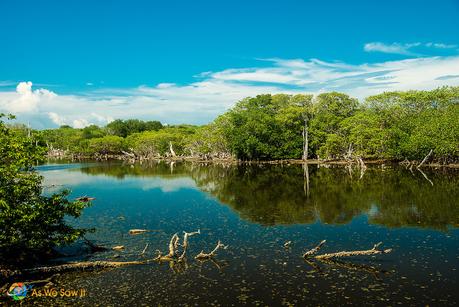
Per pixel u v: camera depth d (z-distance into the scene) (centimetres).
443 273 2250
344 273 2281
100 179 7806
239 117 13300
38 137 2648
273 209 4306
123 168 10975
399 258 2538
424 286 2066
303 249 2778
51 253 2642
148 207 4531
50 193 5762
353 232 3238
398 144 9388
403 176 7125
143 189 6184
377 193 5241
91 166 12031
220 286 2108
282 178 7431
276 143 12462
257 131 12169
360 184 6212
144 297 1981
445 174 7275
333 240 3011
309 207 4381
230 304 1883
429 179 6575
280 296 1967
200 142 14962
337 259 2545
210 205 4628
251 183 6762
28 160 2441
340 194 5259
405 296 1945
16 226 2244
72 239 2486
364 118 9900
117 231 3384
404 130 9600
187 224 3628
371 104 10281
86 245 2939
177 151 17188
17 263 2392
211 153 14738
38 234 2336
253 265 2444
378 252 2483
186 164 12644
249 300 1925
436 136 8319
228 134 13000
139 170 10131
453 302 1870
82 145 18725
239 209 4344
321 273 2286
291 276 2244
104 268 2422
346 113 12394
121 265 2466
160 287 2109
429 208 4141
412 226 3397
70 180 7669
